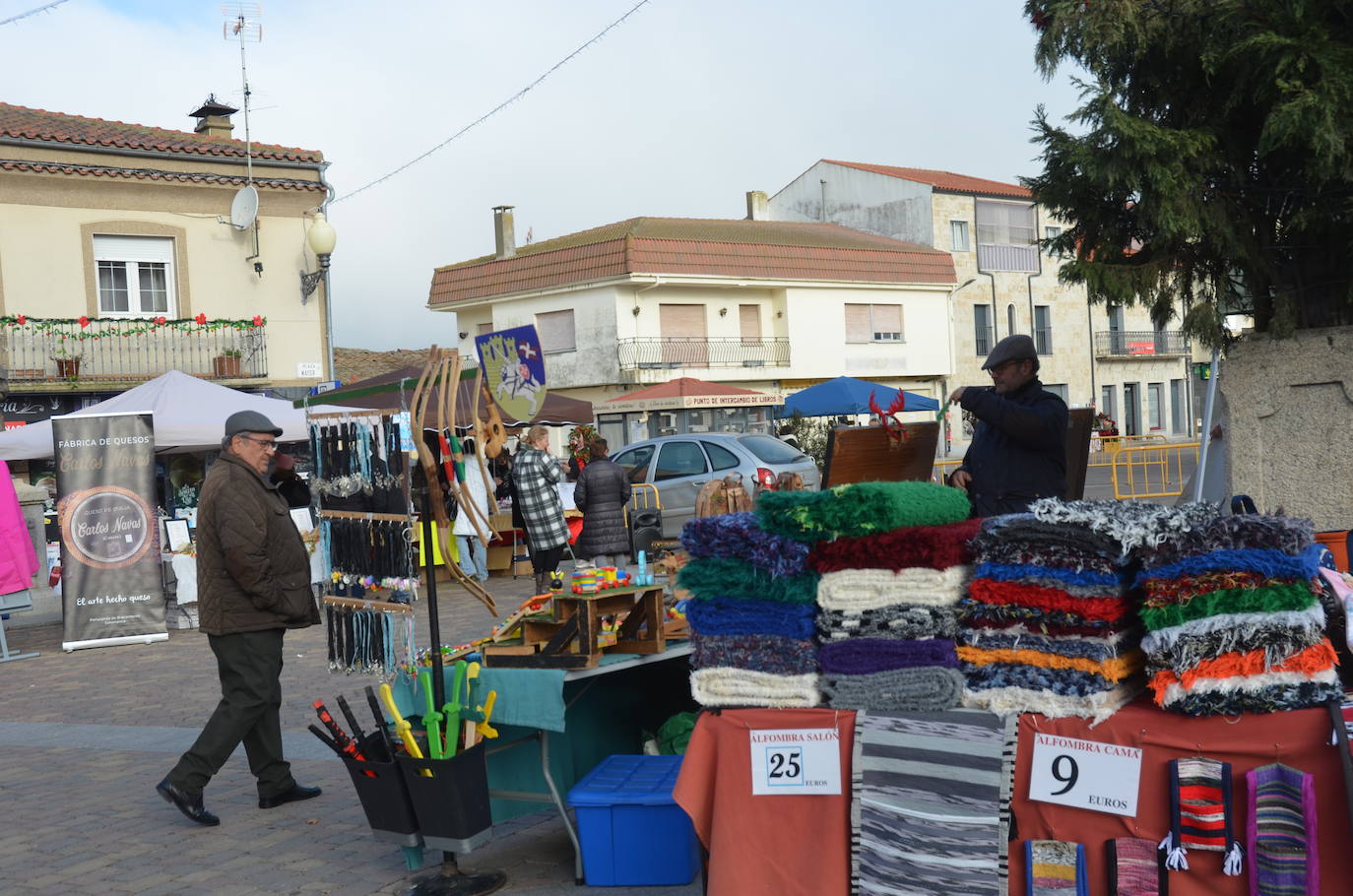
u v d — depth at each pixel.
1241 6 6.80
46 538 16.89
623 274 33.28
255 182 22.50
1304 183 7.19
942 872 3.48
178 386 14.12
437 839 4.64
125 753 7.41
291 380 22.98
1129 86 7.57
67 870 5.25
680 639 5.09
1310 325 7.67
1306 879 3.05
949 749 3.52
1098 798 3.33
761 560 3.72
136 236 21.66
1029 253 44.41
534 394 5.00
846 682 3.67
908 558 3.57
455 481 5.00
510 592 14.50
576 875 4.73
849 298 38.00
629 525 14.28
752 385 36.47
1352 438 7.40
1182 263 7.74
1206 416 8.58
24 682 10.54
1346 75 6.46
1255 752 3.14
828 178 44.81
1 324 20.23
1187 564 3.17
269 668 5.93
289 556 5.99
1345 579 3.59
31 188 20.61
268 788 6.07
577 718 5.53
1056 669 3.40
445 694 4.92
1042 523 3.38
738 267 35.31
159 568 12.62
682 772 3.96
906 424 5.18
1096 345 46.09
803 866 3.74
